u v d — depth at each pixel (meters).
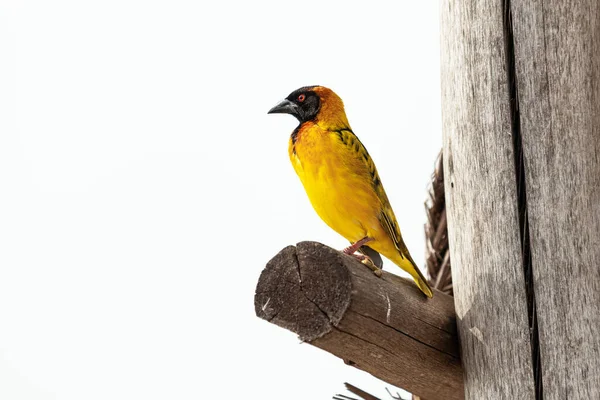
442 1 8.00
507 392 6.95
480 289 7.24
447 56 7.82
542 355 6.70
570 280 6.66
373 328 7.14
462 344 7.58
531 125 6.94
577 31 6.91
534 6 7.02
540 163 6.87
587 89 6.85
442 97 8.02
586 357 6.52
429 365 7.64
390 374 7.65
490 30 7.26
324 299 7.01
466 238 7.46
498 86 7.18
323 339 7.09
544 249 6.78
